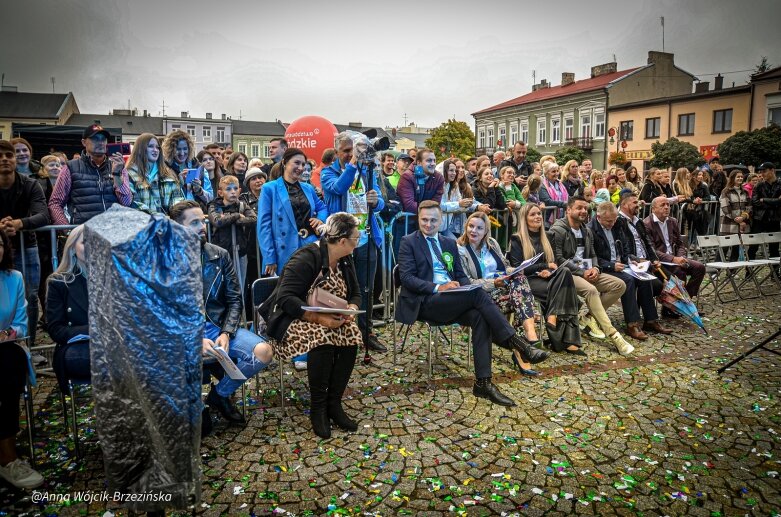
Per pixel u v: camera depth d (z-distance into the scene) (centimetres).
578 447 339
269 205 466
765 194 907
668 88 3834
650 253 617
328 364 348
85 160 471
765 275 860
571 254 561
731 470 314
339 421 359
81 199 466
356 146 477
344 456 325
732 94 2931
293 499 282
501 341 409
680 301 582
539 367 478
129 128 6038
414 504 278
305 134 855
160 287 209
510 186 707
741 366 480
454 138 5212
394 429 360
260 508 273
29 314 453
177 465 215
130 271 205
